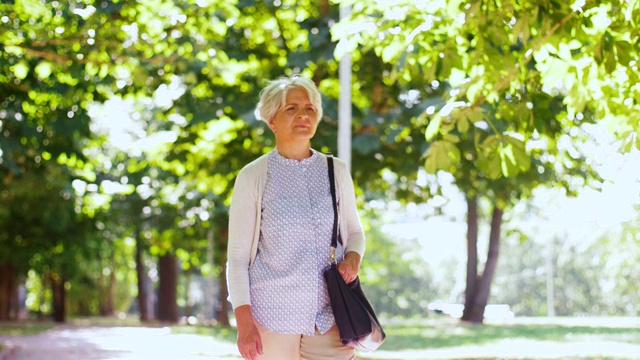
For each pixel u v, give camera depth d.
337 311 4.42
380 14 9.59
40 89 15.39
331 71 17.47
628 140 6.62
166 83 15.86
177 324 39.19
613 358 14.67
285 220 4.51
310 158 4.64
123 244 52.34
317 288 4.50
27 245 34.97
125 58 12.64
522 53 7.06
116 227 37.75
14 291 47.50
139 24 12.70
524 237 22.97
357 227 4.70
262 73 17.75
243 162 18.20
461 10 6.46
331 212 4.56
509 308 70.25
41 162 20.03
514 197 19.19
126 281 67.94
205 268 52.41
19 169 17.91
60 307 42.88
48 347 20.44
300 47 17.19
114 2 12.77
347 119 13.86
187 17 13.28
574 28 6.27
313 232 4.53
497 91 6.84
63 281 41.00
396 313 78.25
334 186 4.61
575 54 6.75
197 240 35.84
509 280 71.75
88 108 18.05
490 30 6.63
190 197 29.84
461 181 17.73
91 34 12.47
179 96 17.11
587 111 13.28
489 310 63.25
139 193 32.62
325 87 18.03
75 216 30.72
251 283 4.52
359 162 16.94
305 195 4.56
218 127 18.38
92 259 38.03
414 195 19.16
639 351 16.62
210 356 17.66
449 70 6.98
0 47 12.47
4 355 17.00
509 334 24.89
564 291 67.19
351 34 7.55
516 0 6.45
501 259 72.44
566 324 33.81
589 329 27.66
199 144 18.72
